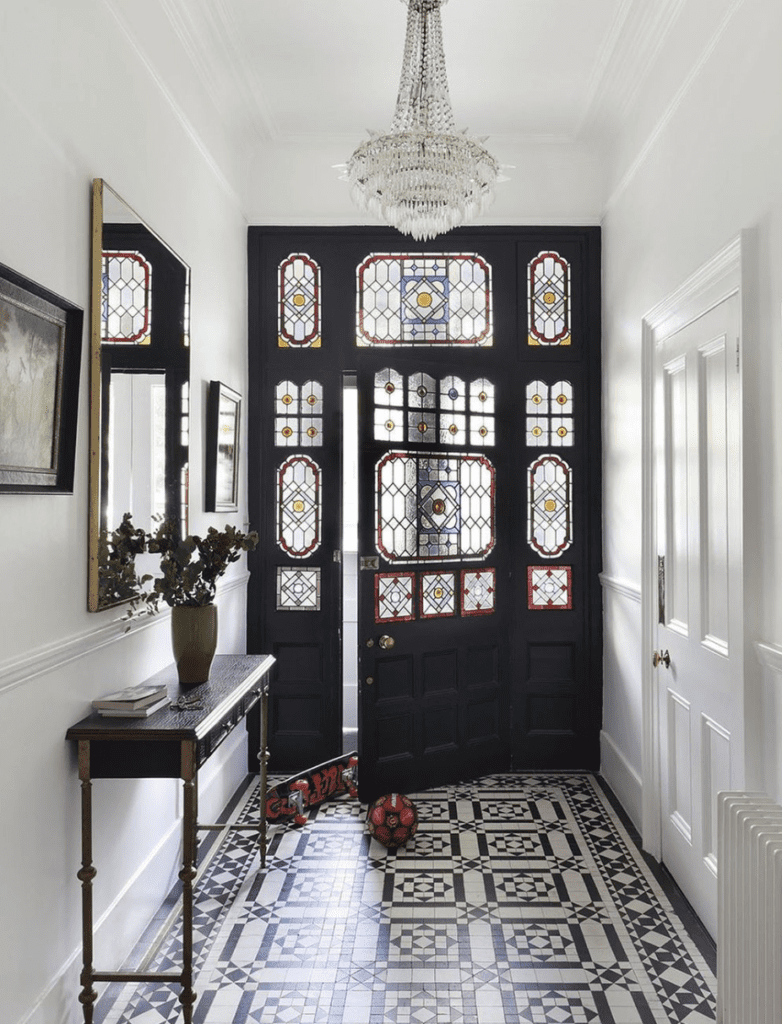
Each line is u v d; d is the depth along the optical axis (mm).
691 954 2662
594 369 4570
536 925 2859
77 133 2275
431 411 4363
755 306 2381
